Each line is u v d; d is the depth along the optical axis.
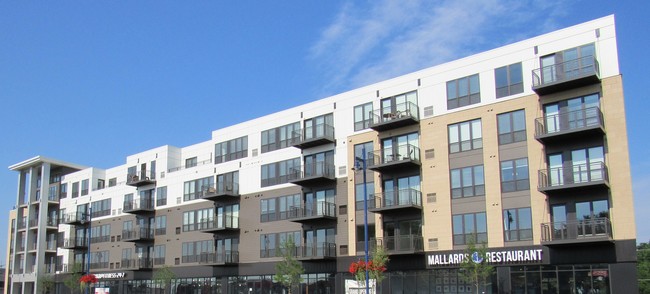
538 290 33.69
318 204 45.16
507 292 34.72
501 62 37.19
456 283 37.00
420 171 39.94
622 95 32.22
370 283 39.88
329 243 43.88
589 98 33.38
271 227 48.97
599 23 33.56
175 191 59.50
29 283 76.94
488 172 36.69
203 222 55.34
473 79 38.38
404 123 40.69
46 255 76.88
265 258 48.84
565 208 33.44
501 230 35.56
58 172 79.50
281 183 49.00
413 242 38.59
